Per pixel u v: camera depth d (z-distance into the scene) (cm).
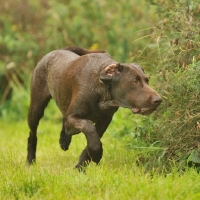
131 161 1888
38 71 2017
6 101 3659
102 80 1658
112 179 1556
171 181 1527
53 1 3800
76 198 1455
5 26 3872
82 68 1761
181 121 1720
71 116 1739
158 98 1595
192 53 1869
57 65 1925
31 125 2056
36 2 3916
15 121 3494
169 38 1942
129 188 1478
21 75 3722
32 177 1644
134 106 1639
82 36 3794
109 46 3634
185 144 1736
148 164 1781
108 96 1691
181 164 1712
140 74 1644
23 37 3794
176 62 1912
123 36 3534
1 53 3884
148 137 1841
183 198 1409
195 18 1842
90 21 3744
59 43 3738
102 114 1767
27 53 3772
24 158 2186
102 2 3725
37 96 2017
